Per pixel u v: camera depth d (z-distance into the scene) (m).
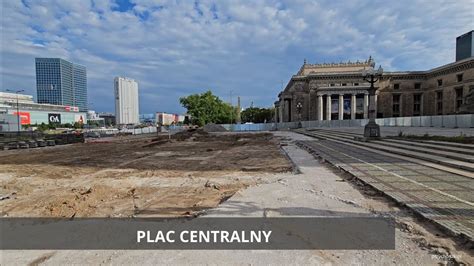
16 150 23.88
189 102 72.06
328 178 8.38
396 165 9.62
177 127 87.06
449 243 3.92
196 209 6.08
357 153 13.34
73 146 27.78
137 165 13.23
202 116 71.69
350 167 9.49
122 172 11.28
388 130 29.72
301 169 10.08
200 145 25.67
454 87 61.78
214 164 12.91
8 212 6.17
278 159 13.68
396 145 14.47
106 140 38.88
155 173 10.79
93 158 16.70
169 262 3.79
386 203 5.76
